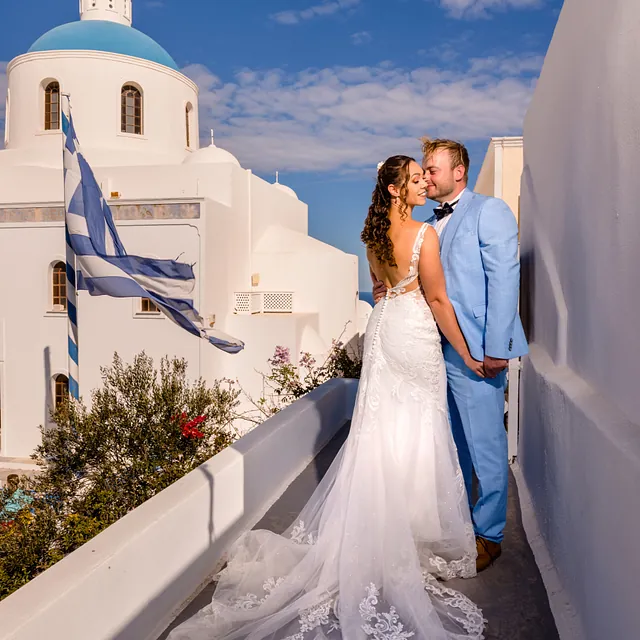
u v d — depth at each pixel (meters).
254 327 17.28
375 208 2.69
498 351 2.63
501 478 2.83
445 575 2.69
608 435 1.77
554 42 3.05
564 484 2.48
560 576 2.57
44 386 17.23
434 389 2.70
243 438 3.86
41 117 21.84
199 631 2.33
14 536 6.51
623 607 1.62
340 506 2.62
